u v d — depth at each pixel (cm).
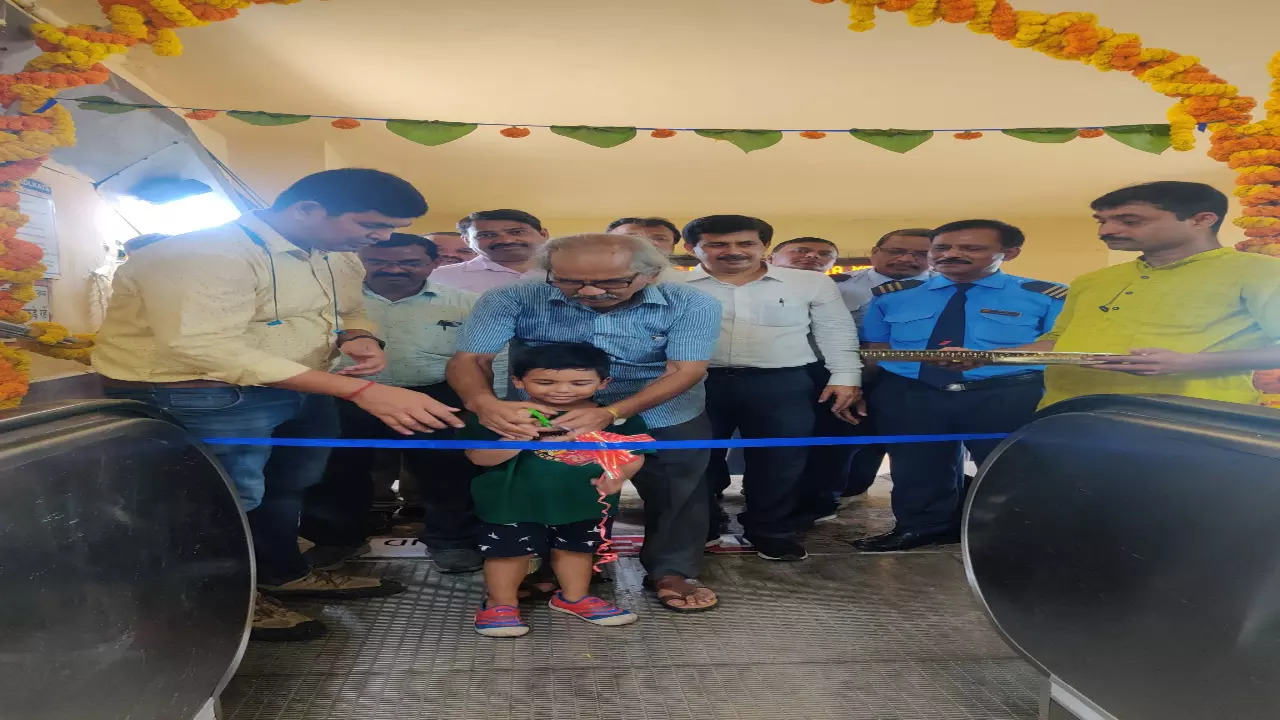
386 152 222
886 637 217
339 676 193
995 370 241
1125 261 224
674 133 210
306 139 215
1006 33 192
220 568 160
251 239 199
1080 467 150
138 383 196
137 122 195
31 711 107
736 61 220
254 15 197
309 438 223
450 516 260
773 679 193
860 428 257
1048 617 162
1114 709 146
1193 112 202
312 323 210
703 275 240
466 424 210
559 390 211
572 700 182
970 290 237
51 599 111
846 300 242
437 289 211
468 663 200
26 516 106
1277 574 113
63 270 197
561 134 215
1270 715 114
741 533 299
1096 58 198
